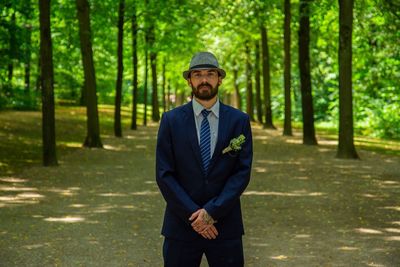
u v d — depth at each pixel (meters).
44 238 7.97
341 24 17.86
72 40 24.95
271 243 7.82
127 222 9.09
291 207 10.50
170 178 4.06
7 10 20.23
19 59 24.17
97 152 19.83
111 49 33.41
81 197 11.31
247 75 42.97
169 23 25.22
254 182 13.62
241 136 4.08
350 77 18.25
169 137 4.13
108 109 48.16
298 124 43.06
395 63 29.69
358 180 13.95
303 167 16.44
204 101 4.12
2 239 7.88
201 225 3.94
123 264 6.79
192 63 4.09
